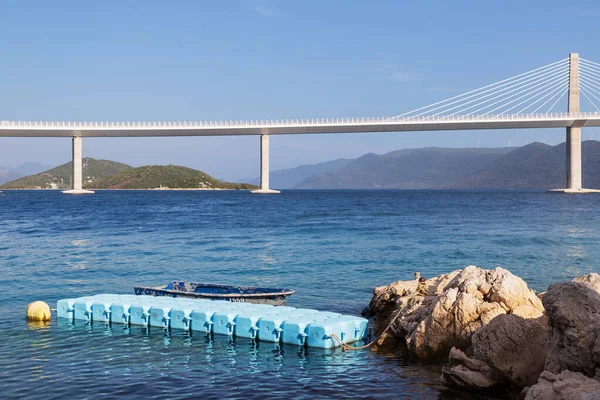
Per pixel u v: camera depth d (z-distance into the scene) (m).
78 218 60.03
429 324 12.49
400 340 13.58
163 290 17.83
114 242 35.66
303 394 10.52
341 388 10.82
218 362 12.34
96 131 140.12
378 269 24.88
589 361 8.55
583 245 33.84
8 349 13.18
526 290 12.70
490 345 10.29
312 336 13.43
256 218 58.66
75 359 12.48
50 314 16.30
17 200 119.81
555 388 7.66
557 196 141.88
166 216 63.00
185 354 12.88
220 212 71.25
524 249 31.98
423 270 24.66
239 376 11.47
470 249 31.77
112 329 15.01
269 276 23.19
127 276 23.39
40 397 10.27
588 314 8.83
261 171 158.75
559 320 8.96
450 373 10.71
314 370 11.84
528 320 10.41
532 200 115.00
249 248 32.28
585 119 135.50
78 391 10.57
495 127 135.62
